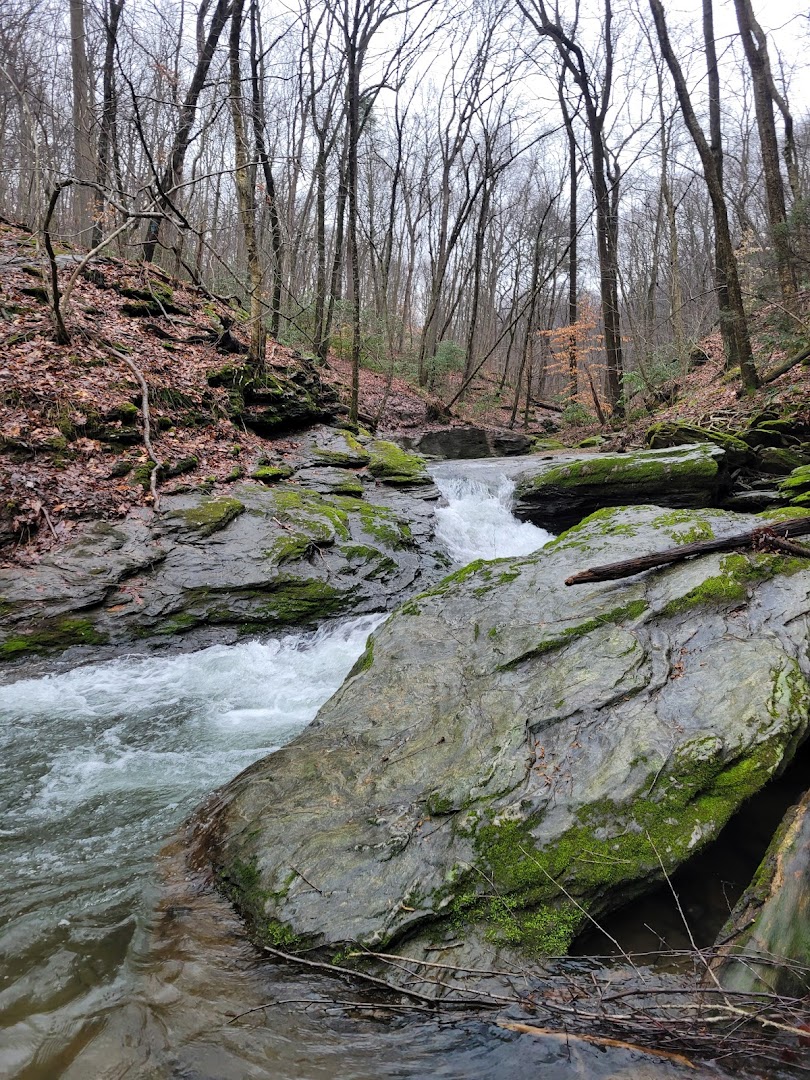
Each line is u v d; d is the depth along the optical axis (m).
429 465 14.00
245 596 7.38
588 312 25.28
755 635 4.43
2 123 15.59
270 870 3.27
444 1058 2.37
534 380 41.16
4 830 3.94
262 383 12.05
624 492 10.70
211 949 2.93
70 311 10.76
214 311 14.36
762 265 14.40
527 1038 2.40
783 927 2.65
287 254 23.03
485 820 3.30
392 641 5.54
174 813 4.17
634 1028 2.40
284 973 2.79
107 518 7.76
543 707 4.09
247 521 8.41
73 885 3.40
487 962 2.75
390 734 4.29
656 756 3.51
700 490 10.09
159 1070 2.32
